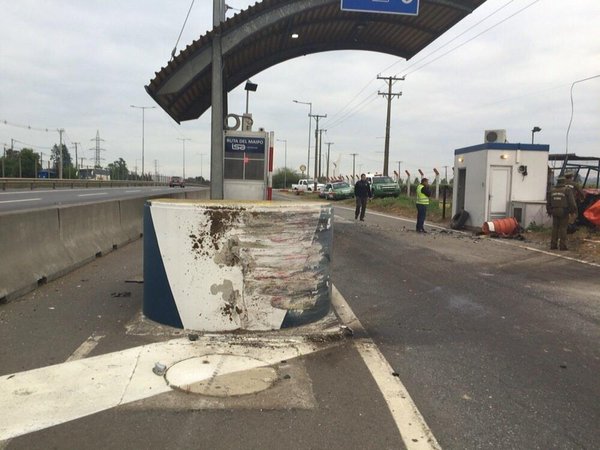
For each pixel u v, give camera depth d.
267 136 18.77
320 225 5.64
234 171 18.72
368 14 16.17
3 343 4.96
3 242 6.57
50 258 7.91
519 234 14.99
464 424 3.63
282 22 14.20
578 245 12.63
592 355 5.09
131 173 125.94
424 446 3.32
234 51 15.16
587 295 7.63
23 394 3.87
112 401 3.79
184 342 5.04
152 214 5.52
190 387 4.03
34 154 94.38
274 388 4.09
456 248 12.52
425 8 15.30
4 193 32.75
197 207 5.27
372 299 7.22
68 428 3.41
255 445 3.26
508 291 7.86
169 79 14.50
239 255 5.30
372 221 21.00
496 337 5.60
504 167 16.38
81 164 134.00
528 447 3.35
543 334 5.73
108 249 10.68
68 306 6.32
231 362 4.58
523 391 4.21
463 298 7.37
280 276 5.40
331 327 5.61
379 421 3.63
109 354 4.70
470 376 4.50
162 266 5.48
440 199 33.66
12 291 6.50
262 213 5.30
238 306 5.33
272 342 5.13
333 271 9.29
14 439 3.26
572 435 3.51
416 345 5.28
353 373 4.47
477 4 14.70
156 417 3.58
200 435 3.36
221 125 14.52
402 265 10.02
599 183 18.80
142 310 6.11
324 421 3.60
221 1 15.76
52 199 26.22
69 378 4.16
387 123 47.41
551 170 19.34
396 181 42.69
